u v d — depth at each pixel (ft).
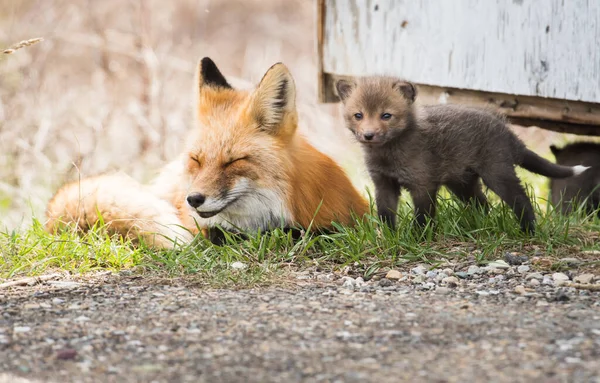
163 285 29.04
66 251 33.01
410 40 45.55
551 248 32.53
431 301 26.27
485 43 41.91
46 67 75.05
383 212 35.58
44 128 61.05
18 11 79.77
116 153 62.49
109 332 23.31
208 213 32.24
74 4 83.92
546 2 38.88
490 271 30.27
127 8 84.28
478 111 36.11
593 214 38.55
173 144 63.21
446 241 34.22
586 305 25.46
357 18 48.34
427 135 34.60
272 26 100.37
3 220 49.62
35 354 21.57
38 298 27.25
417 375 19.49
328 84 51.42
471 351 21.07
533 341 21.71
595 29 36.88
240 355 21.21
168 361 20.90
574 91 38.11
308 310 25.25
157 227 35.24
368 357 20.83
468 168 35.17
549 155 54.03
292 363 20.52
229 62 92.32
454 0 43.04
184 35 92.58
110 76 73.10
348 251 32.12
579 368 19.61
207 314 24.95
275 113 33.63
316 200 34.71
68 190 38.09
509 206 35.19
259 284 28.94
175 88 74.54
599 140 52.54
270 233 33.73
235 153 32.76
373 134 33.76
